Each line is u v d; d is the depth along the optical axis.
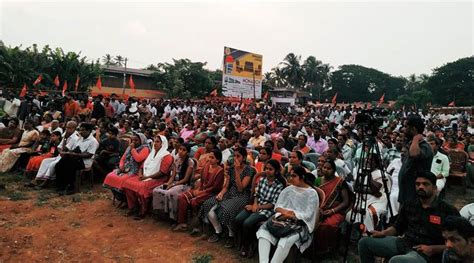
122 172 6.60
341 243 5.17
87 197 7.01
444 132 13.53
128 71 39.72
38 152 8.47
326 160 4.91
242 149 5.31
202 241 5.14
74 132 7.75
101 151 8.08
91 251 4.68
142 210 5.93
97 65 33.22
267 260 4.09
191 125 11.91
